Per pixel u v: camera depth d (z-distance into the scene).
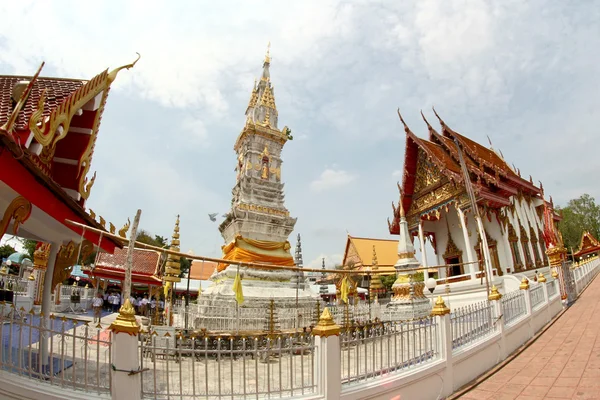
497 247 27.69
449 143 30.70
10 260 23.84
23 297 15.57
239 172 25.84
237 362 10.52
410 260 20.31
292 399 5.58
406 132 30.30
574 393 7.27
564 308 16.88
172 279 14.12
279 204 23.83
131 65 8.24
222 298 17.20
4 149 4.60
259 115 26.44
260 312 15.74
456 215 31.64
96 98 7.77
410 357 7.99
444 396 7.79
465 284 24.06
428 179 29.50
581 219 61.00
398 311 18.67
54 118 5.76
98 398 5.09
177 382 7.64
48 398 4.98
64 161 8.20
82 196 8.20
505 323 11.22
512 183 30.41
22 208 5.51
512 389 7.97
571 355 9.93
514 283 23.45
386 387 6.57
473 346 9.16
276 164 25.17
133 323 5.30
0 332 5.23
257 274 19.25
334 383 5.85
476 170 25.67
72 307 25.28
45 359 6.58
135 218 6.07
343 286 15.41
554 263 18.75
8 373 5.05
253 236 21.48
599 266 38.66
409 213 31.42
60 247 8.68
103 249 9.24
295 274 20.72
